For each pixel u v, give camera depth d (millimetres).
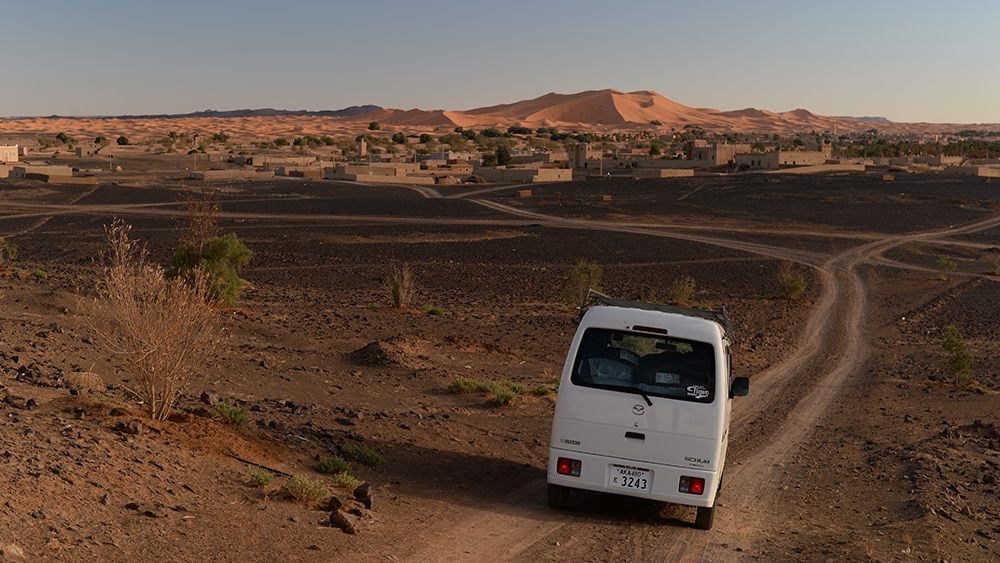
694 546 9266
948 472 13789
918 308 57094
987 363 33188
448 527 9047
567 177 170500
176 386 11203
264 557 7262
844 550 9000
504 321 38875
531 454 13906
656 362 9898
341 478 9914
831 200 134500
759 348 35500
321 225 103625
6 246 49406
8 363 14617
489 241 93500
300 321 31172
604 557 8625
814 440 17062
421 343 25453
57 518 7113
